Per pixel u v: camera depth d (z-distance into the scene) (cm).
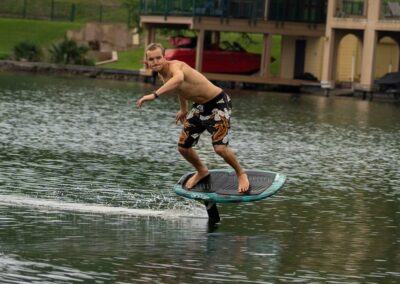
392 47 12381
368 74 11094
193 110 3522
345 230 3575
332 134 6862
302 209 3928
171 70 3447
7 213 3578
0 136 5850
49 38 14900
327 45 11462
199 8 11594
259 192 3525
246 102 9662
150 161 5081
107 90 10462
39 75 12738
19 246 3095
